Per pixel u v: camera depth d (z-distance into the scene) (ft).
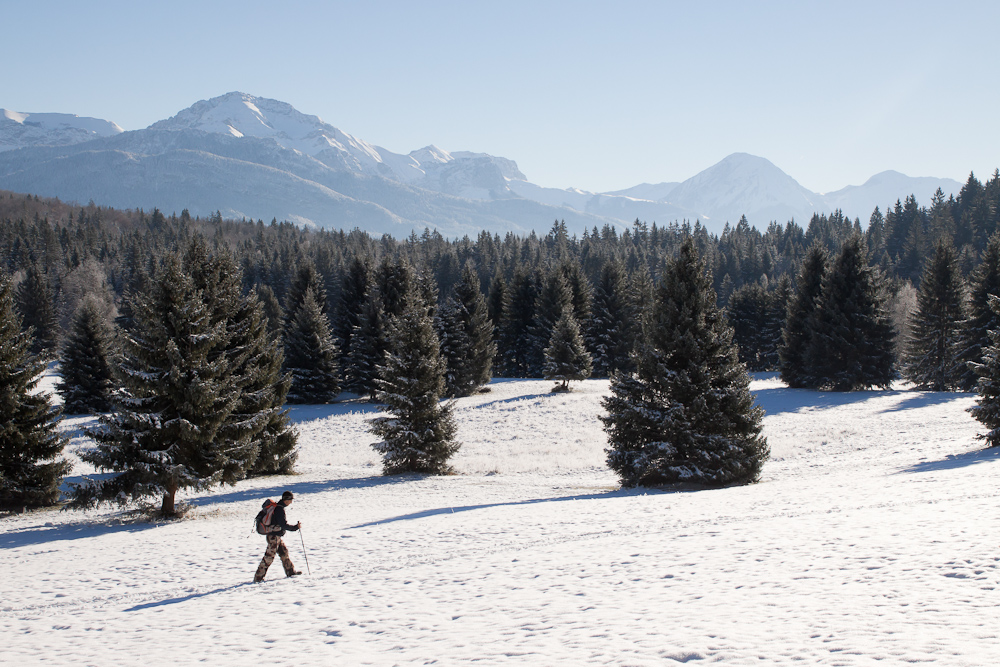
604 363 245.04
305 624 30.12
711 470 79.46
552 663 20.94
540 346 255.50
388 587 35.86
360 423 158.10
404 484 94.12
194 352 74.69
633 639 22.52
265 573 41.24
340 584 37.91
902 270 485.97
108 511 82.84
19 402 81.76
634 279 267.18
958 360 172.35
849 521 39.45
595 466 106.52
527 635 24.66
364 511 70.33
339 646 26.12
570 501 68.03
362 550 47.16
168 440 75.41
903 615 21.99
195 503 85.10
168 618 33.68
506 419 154.81
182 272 77.82
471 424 152.35
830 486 59.62
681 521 47.01
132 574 45.65
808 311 200.85
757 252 602.85
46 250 553.64
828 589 26.07
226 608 34.65
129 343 74.23
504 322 275.18
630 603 27.37
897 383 215.92
